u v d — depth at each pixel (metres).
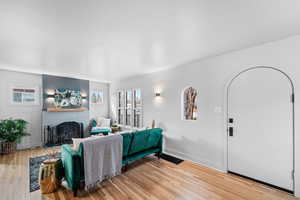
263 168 2.44
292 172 2.17
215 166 3.03
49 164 2.28
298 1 1.36
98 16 1.62
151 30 1.96
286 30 1.97
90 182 2.19
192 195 2.16
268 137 2.39
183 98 3.78
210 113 3.13
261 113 2.46
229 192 2.23
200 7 1.47
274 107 2.33
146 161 3.46
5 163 3.29
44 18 1.64
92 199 2.06
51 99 4.82
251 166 2.57
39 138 4.65
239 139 2.71
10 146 3.89
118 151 2.62
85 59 3.20
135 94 5.38
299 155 2.11
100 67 3.90
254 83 2.54
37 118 4.63
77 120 5.43
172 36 2.14
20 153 3.98
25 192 2.22
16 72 4.29
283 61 2.24
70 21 1.71
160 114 4.27
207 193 2.21
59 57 3.04
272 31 2.00
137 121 5.28
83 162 2.18
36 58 3.09
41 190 2.18
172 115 3.94
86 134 5.66
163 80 4.19
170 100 4.00
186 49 2.66
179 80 3.78
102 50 2.67
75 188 2.11
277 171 2.30
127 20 1.71
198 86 3.36
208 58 3.16
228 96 2.87
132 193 2.21
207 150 3.18
